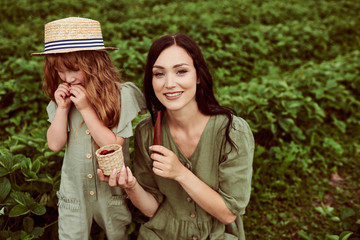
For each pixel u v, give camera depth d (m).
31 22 7.31
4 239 2.01
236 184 1.79
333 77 4.70
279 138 3.54
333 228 2.73
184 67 1.59
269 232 2.76
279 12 8.30
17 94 3.95
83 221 1.89
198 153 1.79
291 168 3.40
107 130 1.73
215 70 5.12
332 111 4.41
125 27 6.39
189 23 6.56
